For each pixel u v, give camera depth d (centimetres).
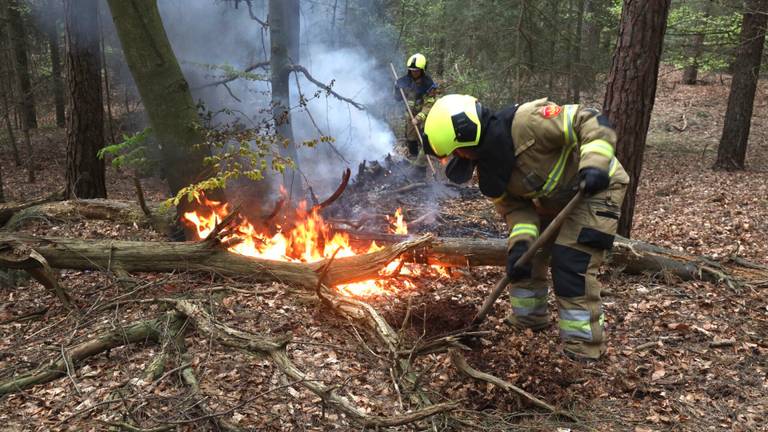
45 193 1305
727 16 1351
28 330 399
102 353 348
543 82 1339
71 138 809
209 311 383
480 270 516
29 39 1636
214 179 474
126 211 642
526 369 333
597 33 1488
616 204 337
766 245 654
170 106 509
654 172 1339
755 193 999
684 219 819
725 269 489
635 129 534
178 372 317
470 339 363
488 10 1270
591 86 1432
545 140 321
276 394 301
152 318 376
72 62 788
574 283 338
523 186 335
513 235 345
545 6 1316
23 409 295
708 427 291
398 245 426
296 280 432
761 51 1241
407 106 866
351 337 367
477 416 299
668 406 309
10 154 1700
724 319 415
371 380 320
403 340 338
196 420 268
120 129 1400
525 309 390
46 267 420
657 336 391
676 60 1473
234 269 441
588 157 301
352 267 430
